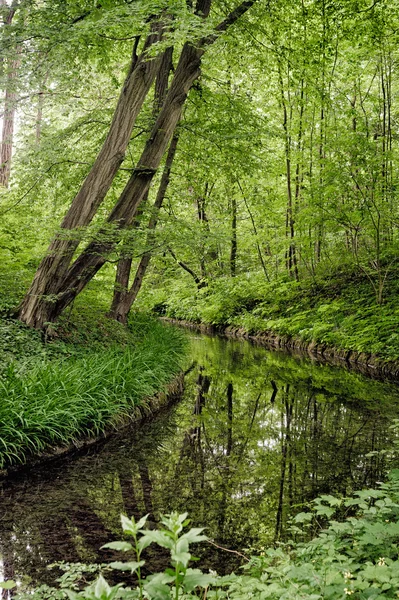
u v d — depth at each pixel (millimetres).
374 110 15336
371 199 13773
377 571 2430
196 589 3404
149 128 11914
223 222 23734
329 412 9242
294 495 5477
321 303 17109
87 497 5438
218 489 5699
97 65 10961
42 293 9359
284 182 20609
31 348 8555
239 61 13023
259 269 24188
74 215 9352
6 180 17578
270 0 11266
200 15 9602
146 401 8875
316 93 13367
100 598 1377
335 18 11766
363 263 16719
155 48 8016
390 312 13797
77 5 8195
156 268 22641
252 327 20656
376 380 11656
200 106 12789
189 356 16375
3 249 11875
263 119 13180
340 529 3256
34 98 9938
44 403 6652
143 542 1433
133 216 10164
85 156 12141
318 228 16906
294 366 14062
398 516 3568
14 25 7688
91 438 7055
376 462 6453
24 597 3373
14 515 4934
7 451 5887
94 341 10273
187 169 14391
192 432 8070
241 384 12203
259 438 7770
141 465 6520
